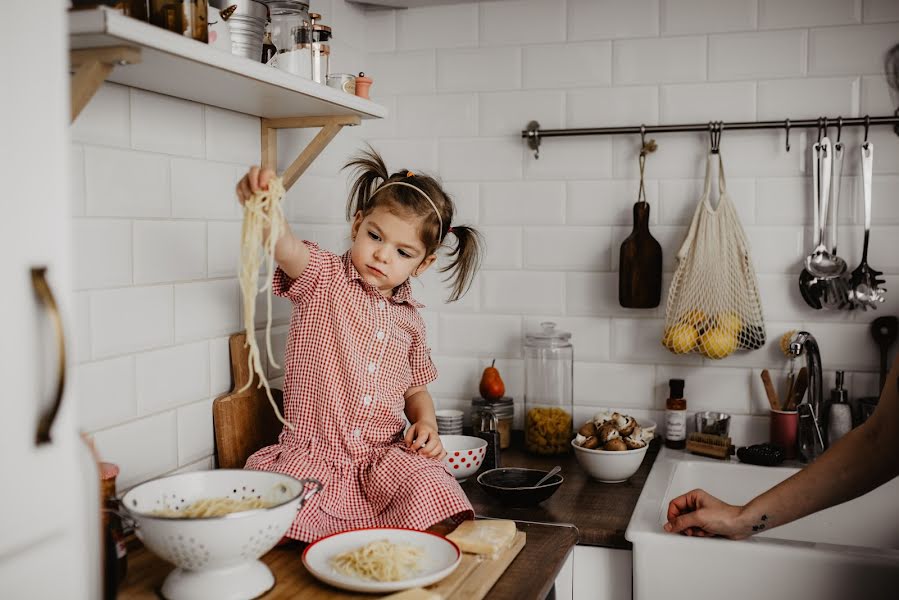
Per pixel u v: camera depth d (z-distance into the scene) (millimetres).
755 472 1763
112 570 1018
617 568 1438
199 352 1448
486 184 2061
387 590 1056
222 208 1501
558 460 1889
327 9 1897
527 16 2002
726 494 1784
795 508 1290
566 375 1966
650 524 1418
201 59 1043
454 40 2057
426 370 1652
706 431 1877
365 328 1450
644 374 1982
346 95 1421
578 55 1976
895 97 1785
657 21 1916
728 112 1885
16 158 710
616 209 1974
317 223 1869
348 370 1426
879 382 1823
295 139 1740
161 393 1358
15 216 711
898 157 1789
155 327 1340
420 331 1621
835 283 1811
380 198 1454
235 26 1224
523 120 2023
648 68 1931
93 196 1202
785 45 1842
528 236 2039
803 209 1851
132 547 1242
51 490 756
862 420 1799
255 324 1615
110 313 1245
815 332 1857
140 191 1293
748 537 1354
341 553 1173
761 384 1902
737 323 1809
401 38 2094
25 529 733
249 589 1061
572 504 1564
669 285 1942
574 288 2018
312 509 1313
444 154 2084
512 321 2066
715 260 1820
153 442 1345
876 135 1799
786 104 1850
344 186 1991
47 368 745
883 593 1245
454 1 2029
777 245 1869
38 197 730
